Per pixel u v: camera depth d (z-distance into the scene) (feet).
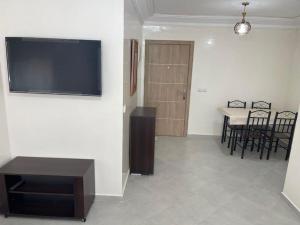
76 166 8.64
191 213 8.94
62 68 8.41
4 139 8.96
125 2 8.55
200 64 17.02
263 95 17.33
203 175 11.91
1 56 8.59
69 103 8.92
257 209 9.29
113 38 8.40
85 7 8.21
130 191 10.24
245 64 16.90
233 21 15.67
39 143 9.31
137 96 15.23
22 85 8.57
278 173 12.32
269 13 13.85
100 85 8.48
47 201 8.96
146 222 8.38
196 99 17.57
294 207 9.29
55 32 8.42
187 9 13.53
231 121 14.11
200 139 17.44
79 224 8.15
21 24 8.38
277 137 13.98
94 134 9.18
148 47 16.90
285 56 16.71
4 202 8.16
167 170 12.35
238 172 12.32
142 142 11.37
